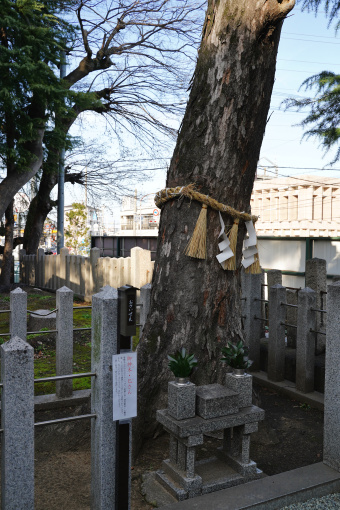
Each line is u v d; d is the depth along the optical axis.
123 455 2.49
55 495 2.95
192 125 3.78
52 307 11.63
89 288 12.75
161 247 3.91
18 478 2.26
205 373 3.71
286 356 5.43
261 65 3.65
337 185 28.25
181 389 2.84
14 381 2.22
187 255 3.71
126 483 2.51
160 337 3.76
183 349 2.91
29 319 8.71
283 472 3.12
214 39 3.69
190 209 3.75
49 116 11.37
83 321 9.31
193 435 2.78
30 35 9.85
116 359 2.43
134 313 2.45
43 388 5.24
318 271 5.59
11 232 16.41
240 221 3.83
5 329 8.68
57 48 10.65
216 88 3.66
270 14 3.45
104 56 14.91
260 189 32.59
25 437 2.27
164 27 14.59
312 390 4.91
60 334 4.81
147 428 3.62
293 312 5.97
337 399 3.08
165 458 3.44
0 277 16.34
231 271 3.87
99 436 2.48
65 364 4.83
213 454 3.44
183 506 2.68
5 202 11.96
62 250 14.40
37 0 10.81
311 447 3.72
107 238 22.22
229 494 2.80
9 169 12.33
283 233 23.44
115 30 14.48
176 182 3.81
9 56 9.71
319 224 21.59
